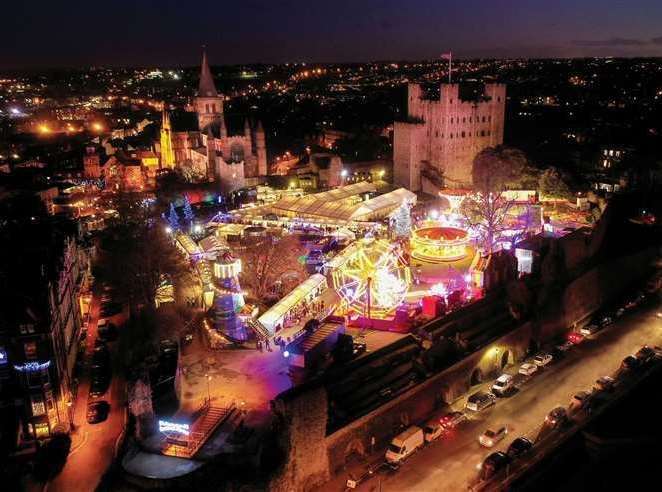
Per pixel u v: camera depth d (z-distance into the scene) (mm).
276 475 46469
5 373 61156
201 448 50094
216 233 106750
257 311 72938
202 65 186875
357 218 116500
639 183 137500
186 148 183875
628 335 76562
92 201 152625
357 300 74000
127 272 94250
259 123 172000
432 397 60188
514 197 121500
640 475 32969
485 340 67562
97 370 73875
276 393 57812
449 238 90625
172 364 63781
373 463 53031
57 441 60688
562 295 78438
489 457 50719
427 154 154625
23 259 70500
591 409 57625
